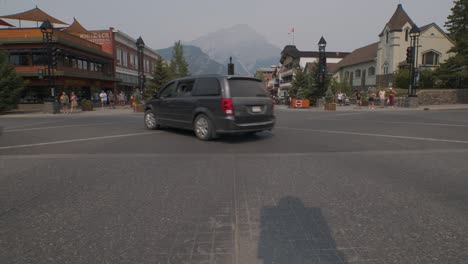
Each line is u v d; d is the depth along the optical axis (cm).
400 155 613
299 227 286
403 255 236
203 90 815
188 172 482
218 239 262
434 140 801
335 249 245
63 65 2919
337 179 441
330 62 6303
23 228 284
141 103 2341
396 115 1672
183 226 288
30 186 411
